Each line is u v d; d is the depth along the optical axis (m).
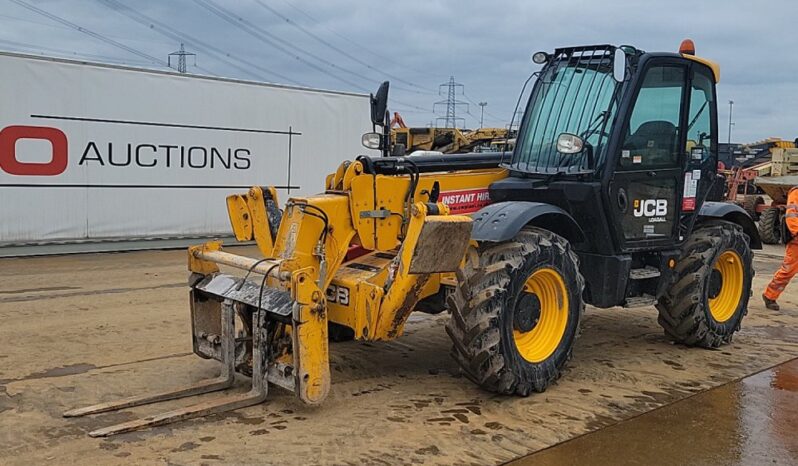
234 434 3.87
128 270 9.29
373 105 5.64
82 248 10.58
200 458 3.55
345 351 5.68
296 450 3.69
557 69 5.62
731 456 3.87
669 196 5.69
